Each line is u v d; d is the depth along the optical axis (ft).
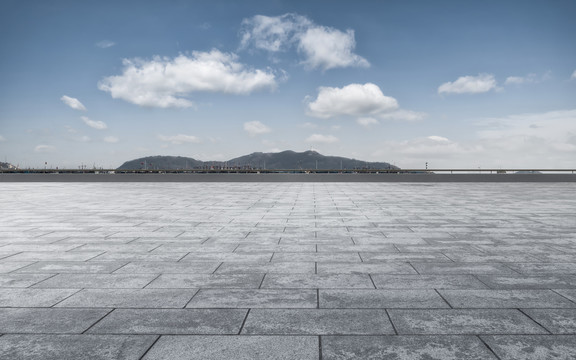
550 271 18.86
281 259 21.39
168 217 38.14
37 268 19.67
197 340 11.68
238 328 12.50
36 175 121.49
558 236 27.96
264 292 15.93
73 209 45.11
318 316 13.44
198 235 28.55
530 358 10.60
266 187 90.89
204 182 118.01
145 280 17.61
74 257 21.98
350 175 116.67
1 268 19.67
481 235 28.37
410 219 36.40
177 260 21.24
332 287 16.53
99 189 84.53
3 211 43.06
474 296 15.38
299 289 16.29
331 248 24.11
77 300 15.07
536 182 112.06
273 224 33.63
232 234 28.91
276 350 11.05
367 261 20.89
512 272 18.70
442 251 23.24
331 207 46.60
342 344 11.41
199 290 16.21
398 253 22.74
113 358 10.62
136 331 12.31
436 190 78.59
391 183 110.01
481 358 10.62
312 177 117.19
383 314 13.62
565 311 13.84
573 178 112.88
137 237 27.89
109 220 36.24
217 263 20.57
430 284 16.90
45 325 12.78
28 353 10.91
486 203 51.19
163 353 10.89
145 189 84.28
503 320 13.08
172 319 13.21
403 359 10.55
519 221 35.12
